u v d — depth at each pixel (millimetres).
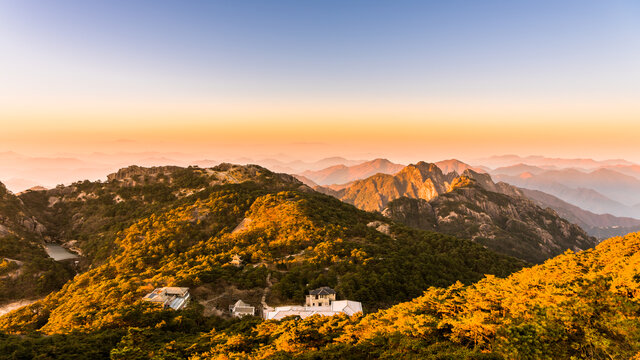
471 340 37125
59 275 133125
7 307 112312
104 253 138750
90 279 105500
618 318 35031
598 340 32250
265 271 94000
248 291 84688
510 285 51938
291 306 78250
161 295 74875
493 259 120812
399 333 40781
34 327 85000
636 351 31047
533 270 63469
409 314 47062
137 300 73938
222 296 81312
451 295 51188
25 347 49219
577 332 35062
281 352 43562
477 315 39438
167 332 60281
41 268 131750
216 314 74375
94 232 175000
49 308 93250
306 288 86000
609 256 61688
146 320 63094
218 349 48250
